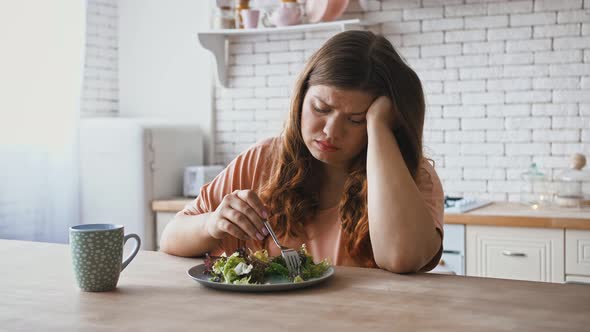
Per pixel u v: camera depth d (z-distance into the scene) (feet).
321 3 12.41
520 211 10.42
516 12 11.66
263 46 13.62
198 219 5.47
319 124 5.36
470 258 10.35
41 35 13.14
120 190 12.96
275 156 6.30
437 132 12.32
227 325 3.49
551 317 3.59
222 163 14.17
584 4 11.23
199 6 14.26
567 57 11.39
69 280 4.62
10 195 12.85
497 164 11.94
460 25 12.02
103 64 14.84
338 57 5.29
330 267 4.73
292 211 5.87
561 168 11.54
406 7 12.34
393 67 5.47
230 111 14.03
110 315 3.71
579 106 11.37
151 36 14.79
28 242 6.27
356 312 3.71
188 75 14.46
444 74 12.19
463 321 3.52
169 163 13.25
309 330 3.38
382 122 5.31
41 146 13.24
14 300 4.06
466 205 10.89
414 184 5.09
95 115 14.71
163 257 5.52
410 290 4.24
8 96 12.75
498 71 11.83
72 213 13.38
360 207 5.67
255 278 4.38
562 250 9.81
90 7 14.53
